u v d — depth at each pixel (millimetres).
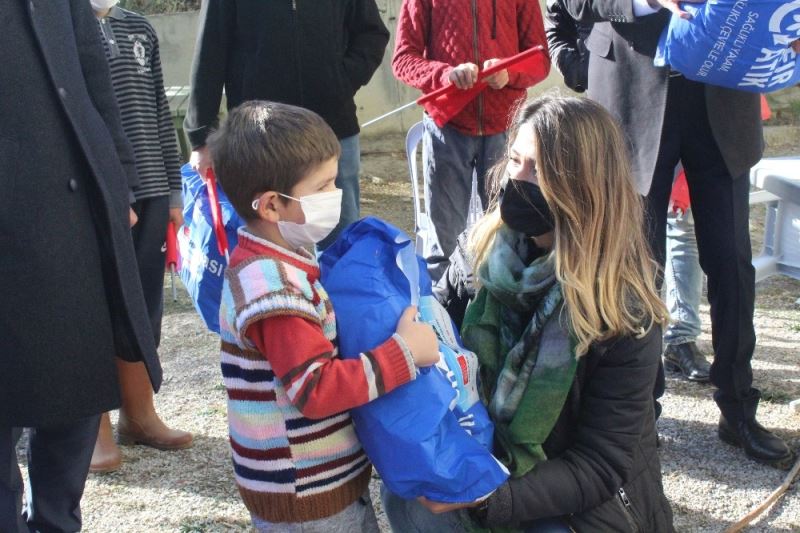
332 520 1754
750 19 2391
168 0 8336
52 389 2113
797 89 8250
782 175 3314
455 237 4035
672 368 3785
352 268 1730
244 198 1715
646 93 2799
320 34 3787
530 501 1768
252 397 1692
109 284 2246
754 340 2977
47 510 2428
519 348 1848
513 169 1884
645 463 1917
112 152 2248
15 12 2031
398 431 1640
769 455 3002
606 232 1789
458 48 3863
